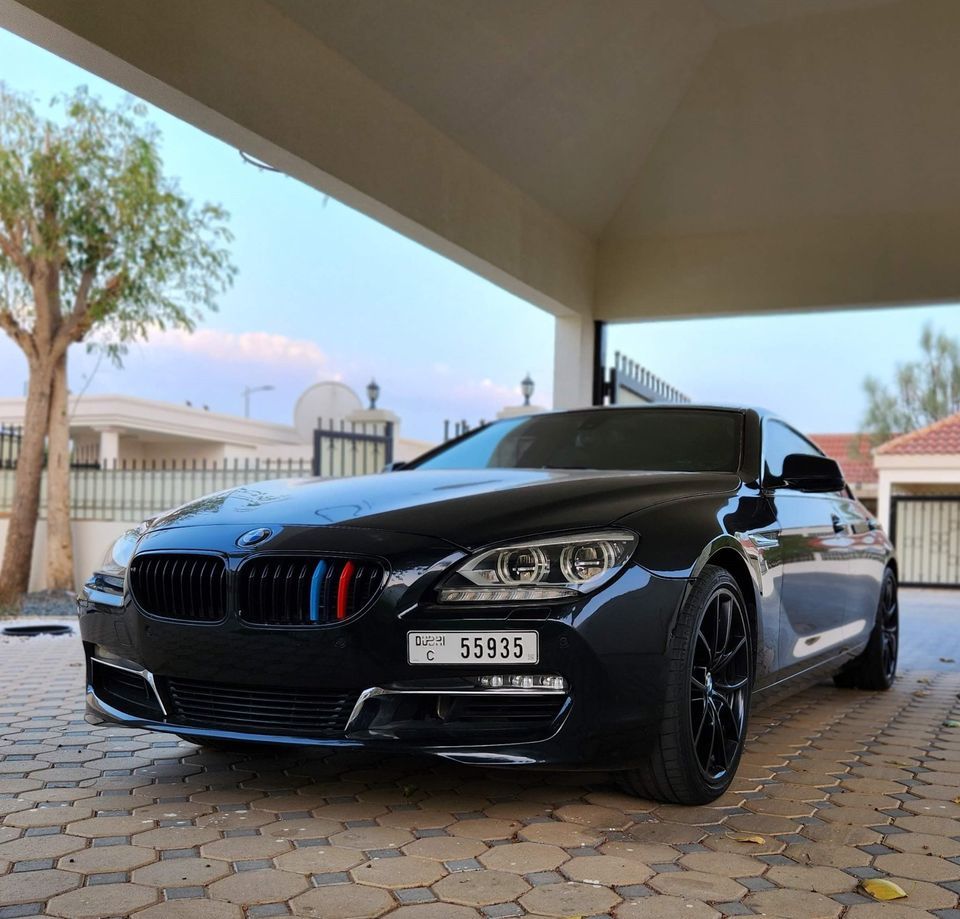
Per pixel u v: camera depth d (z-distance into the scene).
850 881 2.09
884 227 7.19
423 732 2.31
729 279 7.64
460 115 5.66
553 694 2.28
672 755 2.45
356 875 2.07
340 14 4.57
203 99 4.02
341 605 2.34
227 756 3.11
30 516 10.05
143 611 2.57
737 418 3.66
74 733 3.47
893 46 6.26
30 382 10.15
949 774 3.08
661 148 7.31
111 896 1.94
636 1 5.70
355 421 10.05
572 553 2.36
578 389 7.76
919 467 16.86
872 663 4.79
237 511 2.72
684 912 1.90
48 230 9.64
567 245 7.50
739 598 2.81
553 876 2.08
